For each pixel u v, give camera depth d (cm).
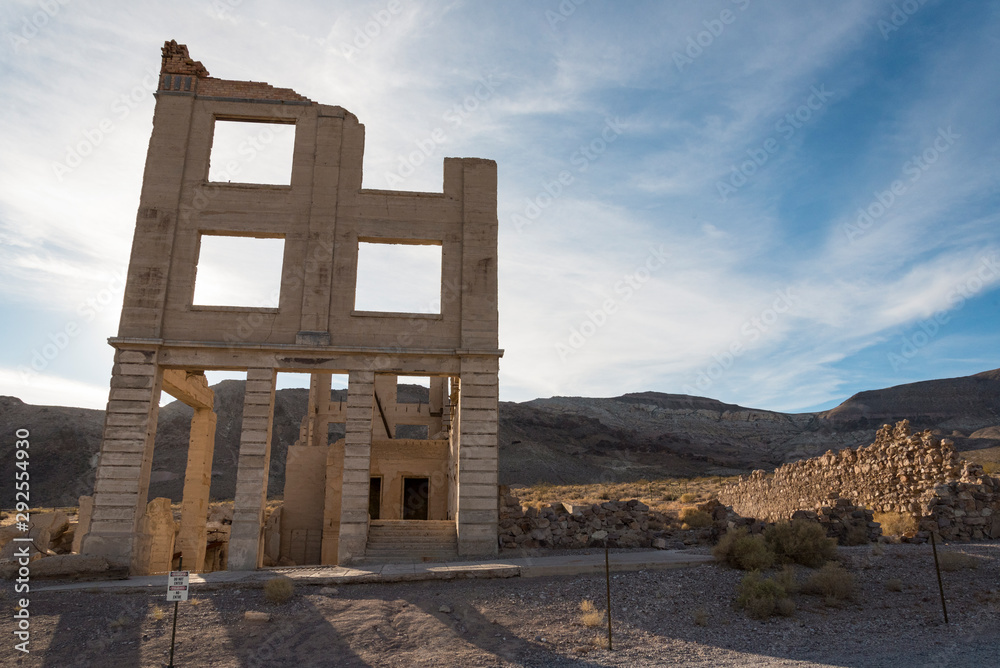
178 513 3622
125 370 2158
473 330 2334
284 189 2405
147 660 1138
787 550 1655
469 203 2467
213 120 2455
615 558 1797
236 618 1351
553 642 1198
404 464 3538
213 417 2825
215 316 2266
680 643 1181
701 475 10194
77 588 1603
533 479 9588
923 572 1497
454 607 1398
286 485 3316
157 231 2303
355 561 2073
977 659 1005
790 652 1107
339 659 1138
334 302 2322
